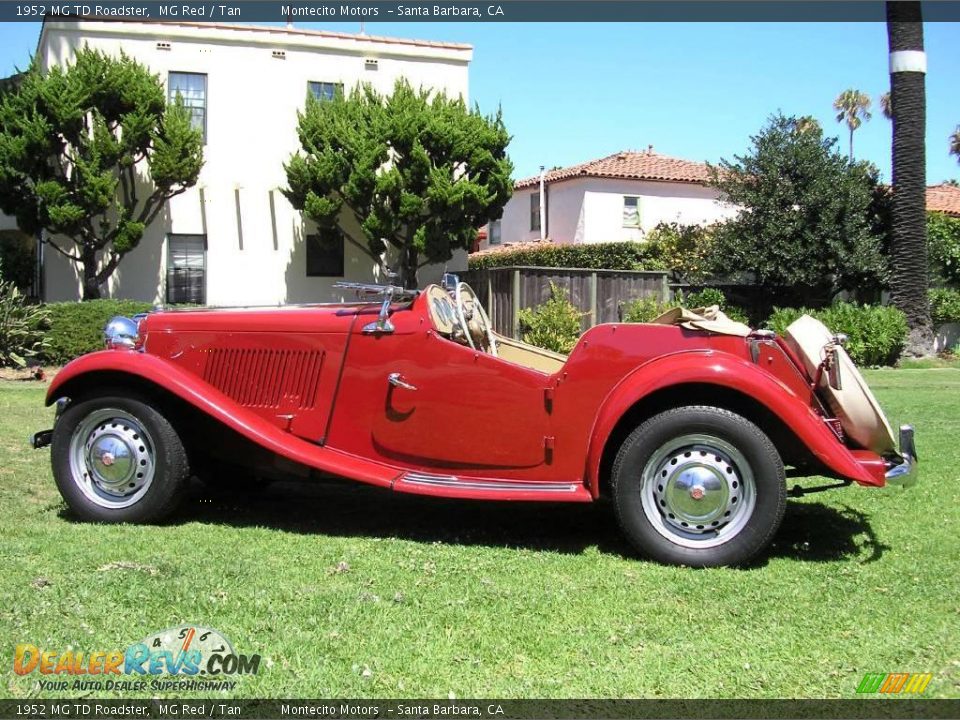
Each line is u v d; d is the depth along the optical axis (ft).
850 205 64.90
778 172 66.64
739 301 70.13
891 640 10.79
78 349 47.88
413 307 15.53
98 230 52.95
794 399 13.70
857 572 13.50
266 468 16.57
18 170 46.93
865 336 59.26
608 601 12.07
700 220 93.20
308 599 11.89
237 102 55.77
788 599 12.21
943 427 27.81
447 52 59.57
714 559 13.69
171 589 12.03
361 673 9.72
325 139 50.96
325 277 57.88
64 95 46.44
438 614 11.48
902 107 62.49
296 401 15.94
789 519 16.89
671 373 13.80
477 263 88.28
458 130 51.42
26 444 23.38
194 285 55.62
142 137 49.47
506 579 13.01
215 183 55.47
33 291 57.77
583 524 16.70
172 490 15.70
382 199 51.29
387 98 52.60
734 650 10.49
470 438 15.10
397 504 18.30
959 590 12.61
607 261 75.82
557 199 94.38
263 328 16.08
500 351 18.53
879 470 13.91
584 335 14.64
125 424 15.83
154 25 53.98
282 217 56.90
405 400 15.38
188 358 16.34
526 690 9.40
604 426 14.05
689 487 13.78
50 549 13.96
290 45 56.44
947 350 73.56
